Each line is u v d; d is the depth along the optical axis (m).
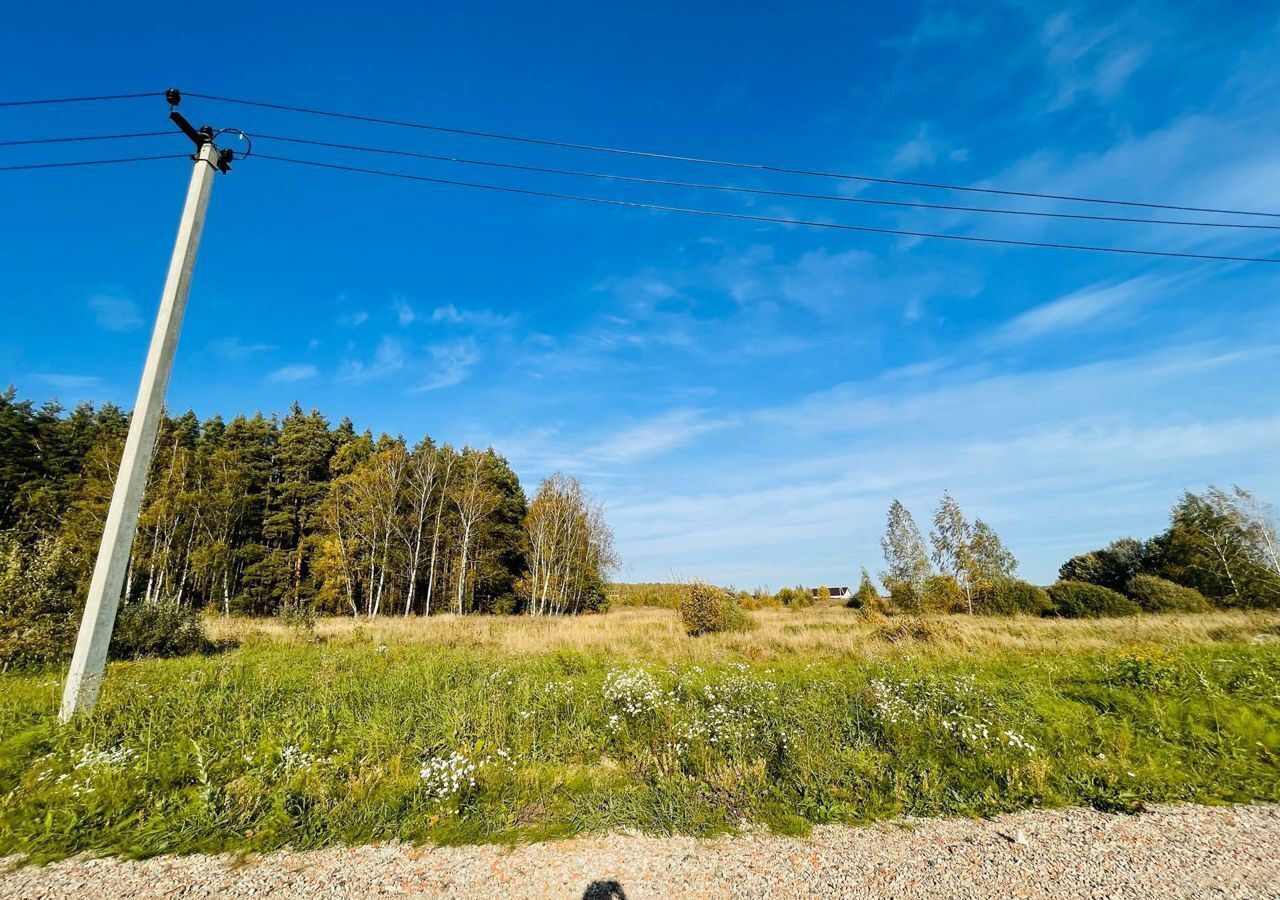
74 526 26.69
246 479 37.47
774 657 13.33
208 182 8.51
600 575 47.44
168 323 7.87
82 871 3.77
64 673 9.48
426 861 3.93
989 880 3.66
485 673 9.81
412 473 41.16
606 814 4.64
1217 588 27.03
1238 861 3.87
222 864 3.87
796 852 4.07
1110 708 7.40
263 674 9.65
